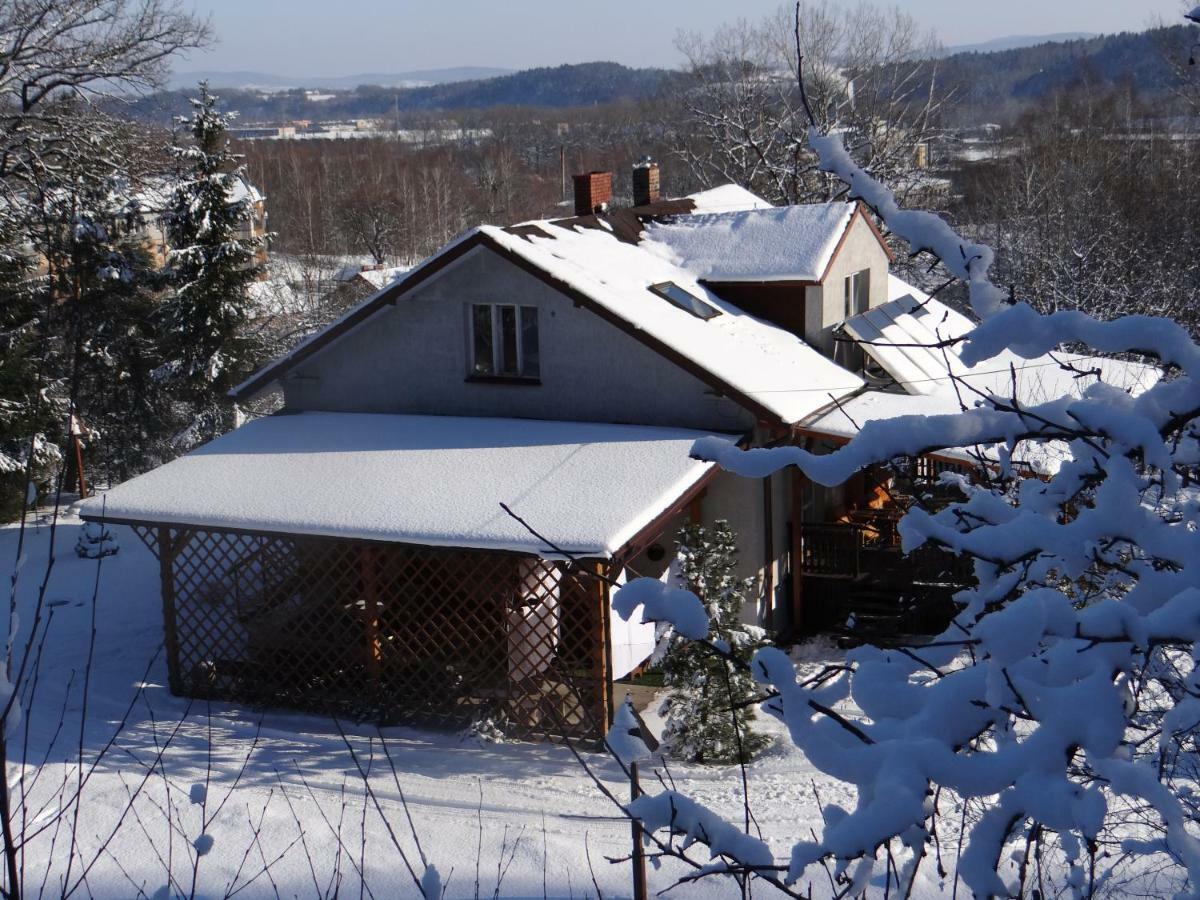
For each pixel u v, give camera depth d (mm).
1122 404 3711
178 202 32281
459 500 14656
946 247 3959
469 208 82000
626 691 15516
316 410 19766
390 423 18500
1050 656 3230
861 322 19391
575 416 17828
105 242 30938
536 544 13172
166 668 16344
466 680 14336
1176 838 2666
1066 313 3570
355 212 75125
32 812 10430
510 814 11375
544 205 89562
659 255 20406
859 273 21109
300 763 12992
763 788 12016
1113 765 2834
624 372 17344
